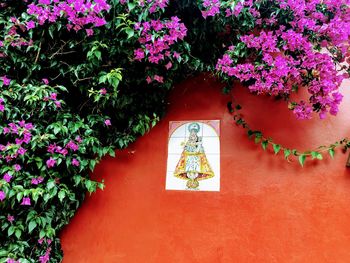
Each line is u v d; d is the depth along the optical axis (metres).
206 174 2.78
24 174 2.44
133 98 2.84
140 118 2.88
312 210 2.46
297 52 2.37
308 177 2.53
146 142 3.02
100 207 2.98
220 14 2.47
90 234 2.94
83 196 2.97
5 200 2.37
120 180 3.00
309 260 2.38
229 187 2.69
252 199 2.61
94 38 2.42
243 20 2.48
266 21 2.48
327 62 2.30
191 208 2.74
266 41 2.38
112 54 2.46
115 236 2.88
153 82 2.75
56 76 2.63
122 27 2.38
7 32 2.38
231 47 2.51
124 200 2.94
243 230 2.57
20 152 2.31
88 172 3.06
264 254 2.48
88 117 2.70
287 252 2.44
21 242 2.53
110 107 2.82
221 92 2.93
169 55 2.43
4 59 2.46
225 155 2.77
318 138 2.59
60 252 2.93
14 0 2.54
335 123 2.58
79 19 2.28
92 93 2.59
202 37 2.65
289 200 2.53
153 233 2.79
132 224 2.86
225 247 2.58
